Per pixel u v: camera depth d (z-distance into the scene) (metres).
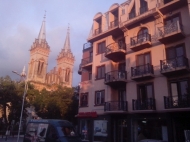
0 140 30.27
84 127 24.91
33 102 38.34
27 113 48.06
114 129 21.91
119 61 24.48
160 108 17.89
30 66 74.56
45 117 35.25
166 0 20.27
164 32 18.83
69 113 35.31
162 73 17.88
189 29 17.98
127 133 19.86
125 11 23.94
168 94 17.75
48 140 12.98
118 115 21.64
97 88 25.02
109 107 21.55
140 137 18.92
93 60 26.84
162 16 20.20
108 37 25.55
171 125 16.75
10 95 40.50
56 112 33.91
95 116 23.52
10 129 41.59
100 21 27.88
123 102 20.73
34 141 13.96
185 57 17.06
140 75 19.52
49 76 75.56
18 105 40.62
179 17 19.03
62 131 13.23
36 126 14.65
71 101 35.69
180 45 18.36
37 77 69.81
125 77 21.62
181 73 17.41
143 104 18.75
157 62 19.41
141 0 22.62
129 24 22.52
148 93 19.48
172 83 18.05
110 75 22.91
